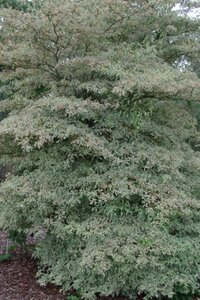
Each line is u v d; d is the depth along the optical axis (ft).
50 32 16.46
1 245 23.85
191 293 16.52
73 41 17.29
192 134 21.90
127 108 17.42
